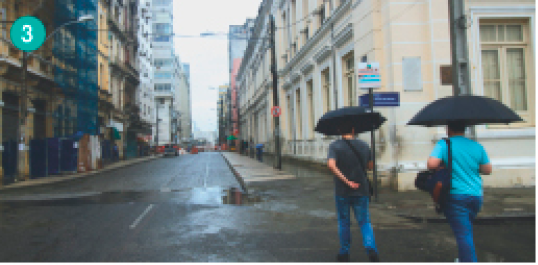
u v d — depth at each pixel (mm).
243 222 6922
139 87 43406
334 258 4684
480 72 10133
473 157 3619
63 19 19516
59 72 19609
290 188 11328
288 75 25438
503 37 10492
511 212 6906
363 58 11719
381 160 10828
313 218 7258
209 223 6844
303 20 20547
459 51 7496
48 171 18625
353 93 13789
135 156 44094
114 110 30547
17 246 5324
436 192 3629
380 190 9938
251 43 43031
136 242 5508
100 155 24016
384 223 6594
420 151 10039
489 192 9219
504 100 10383
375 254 4031
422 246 5238
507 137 10023
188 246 5297
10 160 15766
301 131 22703
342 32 13992
